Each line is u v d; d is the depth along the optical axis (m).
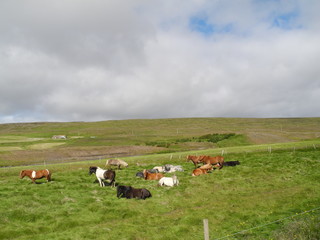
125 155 74.38
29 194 20.78
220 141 97.50
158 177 27.17
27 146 96.25
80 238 13.62
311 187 22.89
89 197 20.41
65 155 72.94
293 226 13.34
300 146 48.75
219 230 14.45
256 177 26.95
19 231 14.58
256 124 190.88
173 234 13.95
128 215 17.30
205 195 21.22
